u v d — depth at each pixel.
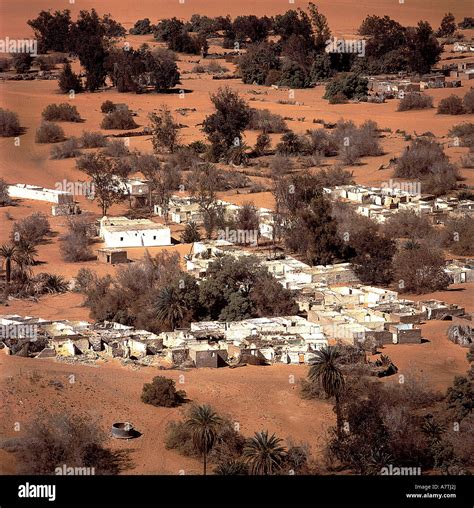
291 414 178.88
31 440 157.25
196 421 158.12
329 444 165.75
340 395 176.75
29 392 175.12
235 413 178.00
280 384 191.00
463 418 176.50
